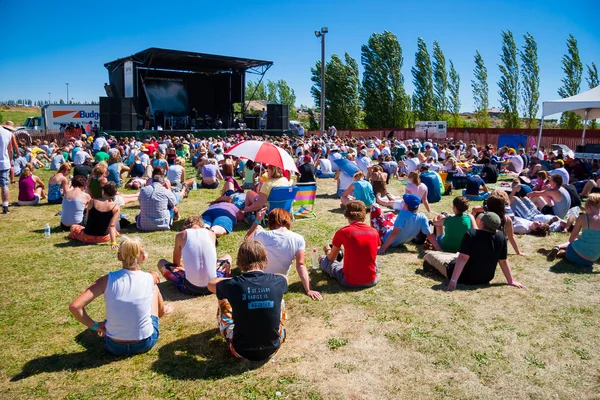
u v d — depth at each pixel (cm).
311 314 433
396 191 1217
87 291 348
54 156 1647
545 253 611
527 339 378
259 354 346
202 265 472
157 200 745
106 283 354
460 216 584
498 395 305
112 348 358
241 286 342
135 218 818
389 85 5181
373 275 496
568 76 4247
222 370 341
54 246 659
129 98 2789
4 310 446
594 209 551
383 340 381
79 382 327
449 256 528
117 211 674
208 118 3403
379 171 962
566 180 1055
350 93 5447
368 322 414
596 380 320
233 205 762
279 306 350
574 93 4250
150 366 347
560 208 794
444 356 354
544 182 933
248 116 3625
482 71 5088
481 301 455
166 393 314
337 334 394
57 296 480
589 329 395
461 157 2181
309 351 366
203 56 2872
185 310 448
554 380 321
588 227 552
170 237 716
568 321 410
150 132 2803
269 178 779
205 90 3556
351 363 347
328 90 5481
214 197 1090
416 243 654
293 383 322
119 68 3067
